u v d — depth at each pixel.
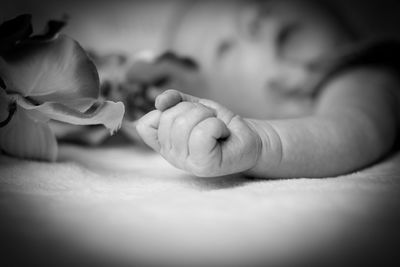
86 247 0.17
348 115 0.29
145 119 0.22
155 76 0.37
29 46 0.22
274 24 0.45
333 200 0.21
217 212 0.20
